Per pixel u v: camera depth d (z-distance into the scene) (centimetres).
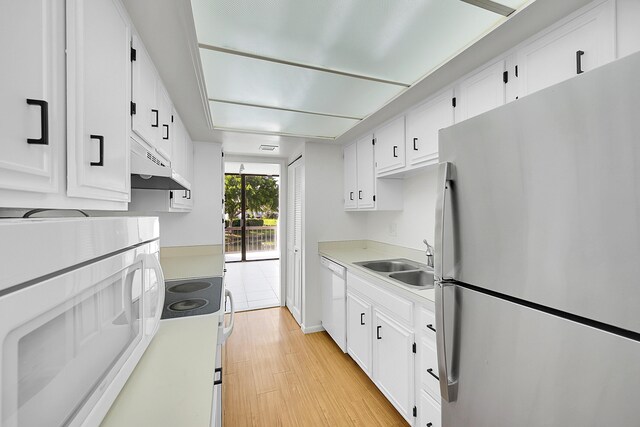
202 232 285
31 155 51
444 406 102
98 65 77
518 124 74
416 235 238
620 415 56
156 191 184
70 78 63
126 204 99
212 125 233
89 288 54
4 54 44
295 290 337
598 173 58
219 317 125
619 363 56
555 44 109
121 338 69
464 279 93
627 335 56
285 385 205
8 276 33
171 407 65
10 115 45
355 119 230
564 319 65
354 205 283
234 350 258
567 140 63
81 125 67
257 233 707
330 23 116
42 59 54
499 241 80
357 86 171
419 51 136
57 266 41
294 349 260
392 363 175
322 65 148
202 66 145
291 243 357
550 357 68
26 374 38
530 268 72
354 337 228
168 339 102
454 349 97
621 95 54
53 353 44
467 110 150
